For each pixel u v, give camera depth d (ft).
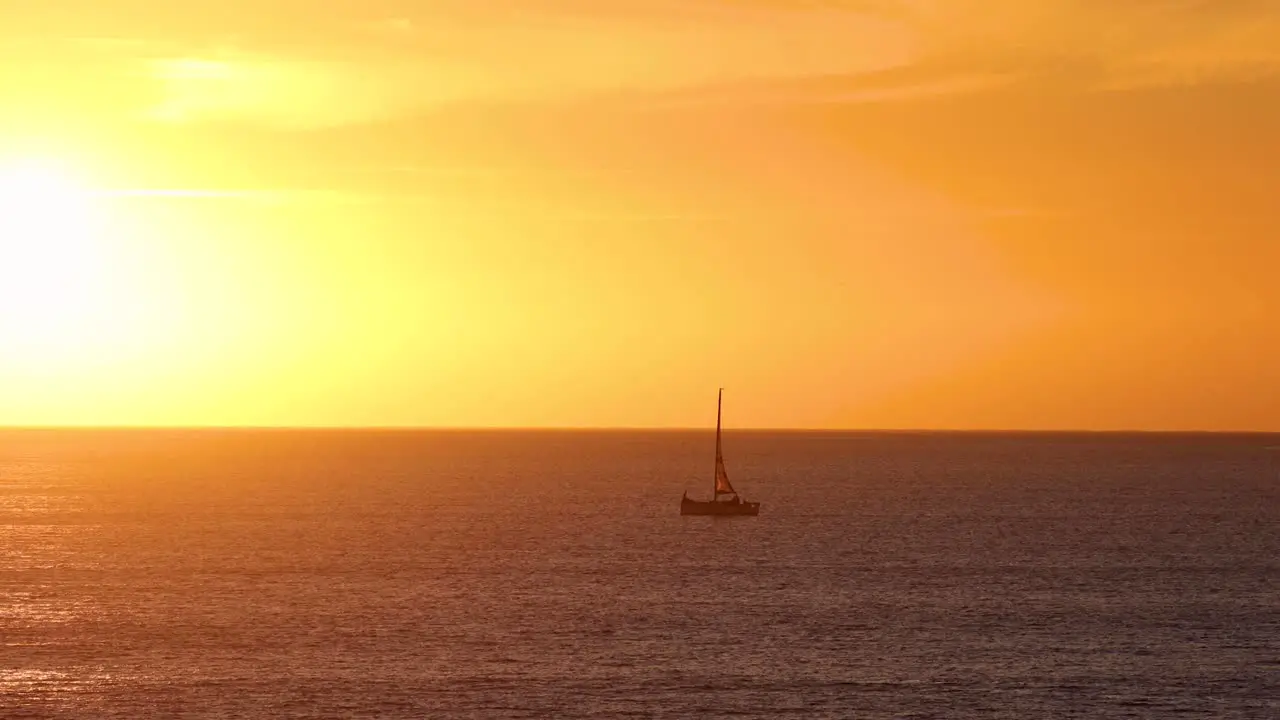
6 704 478.59
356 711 471.62
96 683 507.71
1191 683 514.27
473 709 474.08
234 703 480.64
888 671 531.09
